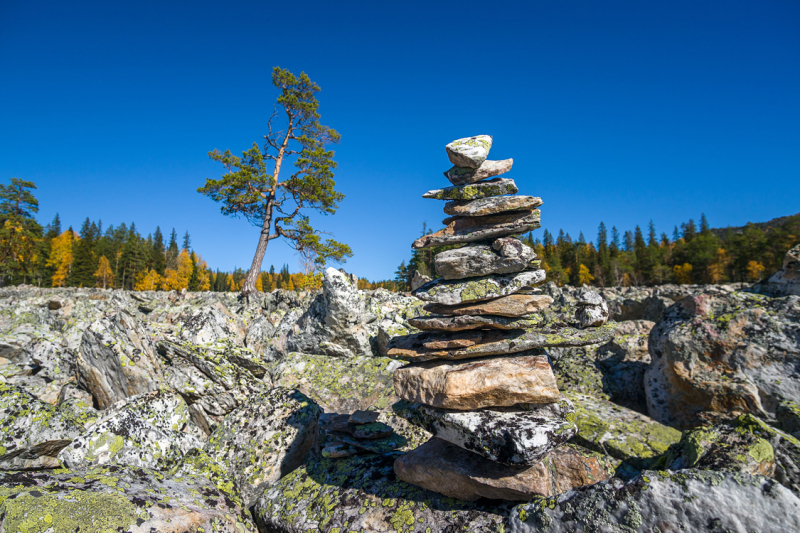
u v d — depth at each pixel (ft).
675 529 11.35
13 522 12.14
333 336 40.27
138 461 20.56
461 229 19.29
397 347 20.17
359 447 21.02
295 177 98.89
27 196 234.99
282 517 18.28
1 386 21.62
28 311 46.70
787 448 14.94
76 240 327.67
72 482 15.06
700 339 27.14
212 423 28.09
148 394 24.61
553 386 15.99
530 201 17.56
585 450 21.86
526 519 13.80
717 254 289.74
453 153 18.93
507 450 14.61
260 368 32.30
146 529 13.85
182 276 297.74
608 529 12.11
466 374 16.72
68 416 22.40
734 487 11.17
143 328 31.45
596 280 328.49
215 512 16.65
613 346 34.81
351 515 17.08
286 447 23.54
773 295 29.50
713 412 25.30
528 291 19.13
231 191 92.22
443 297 18.31
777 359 24.56
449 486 16.56
